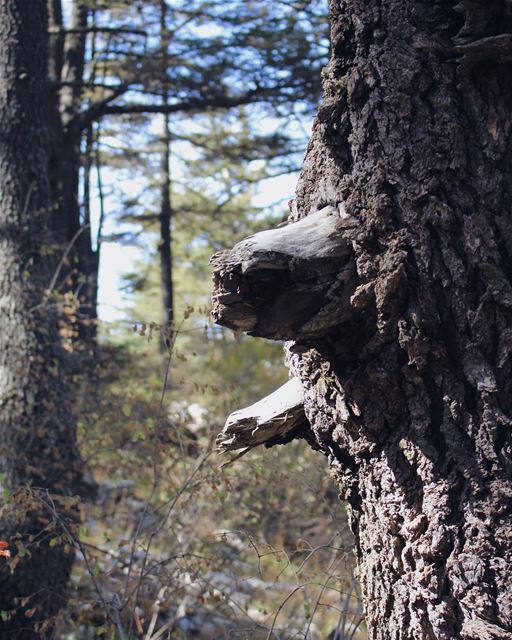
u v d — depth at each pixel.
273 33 10.61
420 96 2.02
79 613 5.28
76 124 10.98
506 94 1.99
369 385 2.05
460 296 1.94
